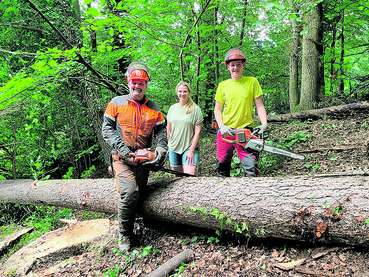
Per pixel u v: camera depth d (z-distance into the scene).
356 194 2.99
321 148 6.07
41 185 5.90
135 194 3.76
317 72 8.79
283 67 11.98
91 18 5.11
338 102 8.56
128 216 3.85
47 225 5.64
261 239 3.53
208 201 3.67
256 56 11.11
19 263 4.34
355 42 11.01
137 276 3.52
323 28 9.45
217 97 4.48
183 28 6.23
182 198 3.85
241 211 3.45
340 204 2.97
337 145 6.06
